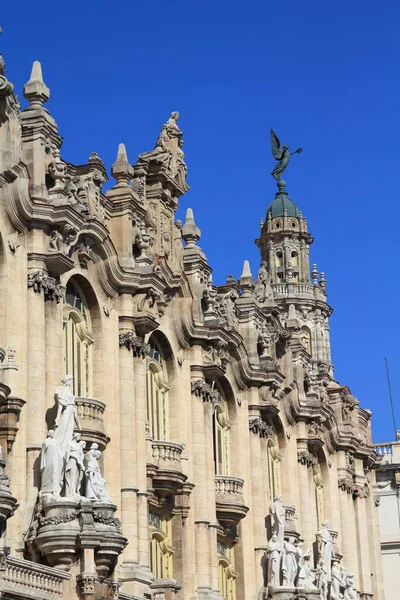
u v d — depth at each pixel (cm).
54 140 4875
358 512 7944
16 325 4538
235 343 6131
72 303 5012
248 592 6041
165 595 5103
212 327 5881
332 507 7438
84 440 4762
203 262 5988
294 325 7281
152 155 5750
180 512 5481
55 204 4725
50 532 4281
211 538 5700
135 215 5416
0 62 4562
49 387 4616
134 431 5134
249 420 6350
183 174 5969
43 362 4588
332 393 7781
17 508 4344
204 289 5934
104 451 4969
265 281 6931
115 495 4972
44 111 4812
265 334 6575
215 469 6000
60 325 4756
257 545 6191
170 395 5666
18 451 4406
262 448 6419
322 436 7312
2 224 4544
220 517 5859
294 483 6844
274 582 6094
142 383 5253
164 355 5666
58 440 4456
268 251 10331
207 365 5844
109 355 5122
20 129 4678
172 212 5888
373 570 8125
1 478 3919
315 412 7075
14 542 4297
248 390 6388
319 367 7762
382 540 9531
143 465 5150
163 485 5316
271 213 10438
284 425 6825
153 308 5484
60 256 4678
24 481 4403
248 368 6322
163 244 5728
